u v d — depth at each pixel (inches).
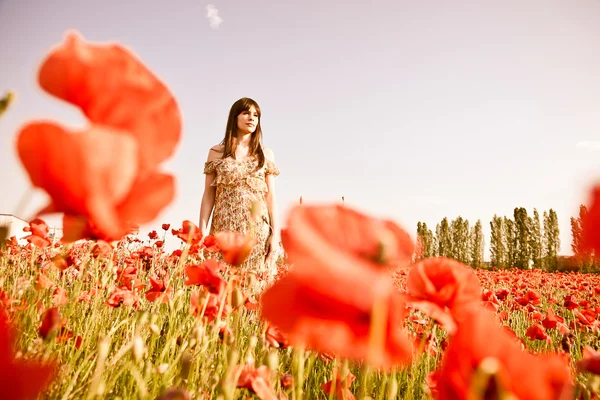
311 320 24.4
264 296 26.3
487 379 22.7
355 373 86.7
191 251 116.5
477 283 37.9
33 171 19.1
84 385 62.4
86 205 19.3
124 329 99.1
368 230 24.0
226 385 46.5
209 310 70.5
